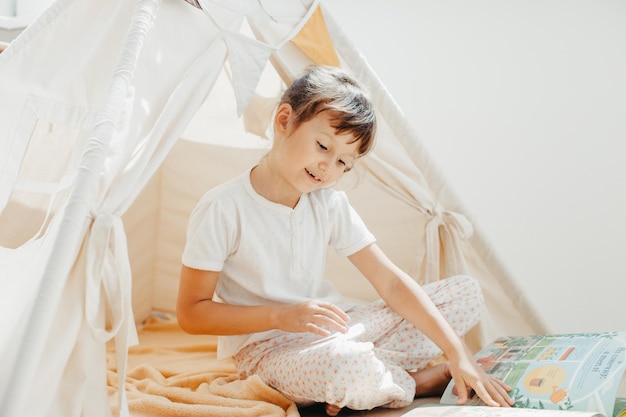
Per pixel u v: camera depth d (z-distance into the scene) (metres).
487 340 1.55
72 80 1.17
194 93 1.17
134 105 1.05
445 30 2.32
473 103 2.29
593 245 2.19
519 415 0.93
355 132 1.17
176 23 1.15
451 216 1.52
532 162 2.24
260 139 1.67
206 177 1.80
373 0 2.37
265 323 1.17
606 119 2.19
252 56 1.24
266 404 1.13
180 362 1.57
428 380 1.24
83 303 0.94
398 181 1.51
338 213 1.34
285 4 1.34
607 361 1.07
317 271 1.32
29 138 1.16
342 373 1.05
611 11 2.19
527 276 2.23
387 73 2.36
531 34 2.25
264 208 1.26
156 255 1.98
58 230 0.89
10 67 1.20
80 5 1.22
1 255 1.10
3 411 0.80
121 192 1.00
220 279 1.30
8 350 0.86
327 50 1.40
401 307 1.26
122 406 0.98
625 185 2.16
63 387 0.94
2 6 2.18
